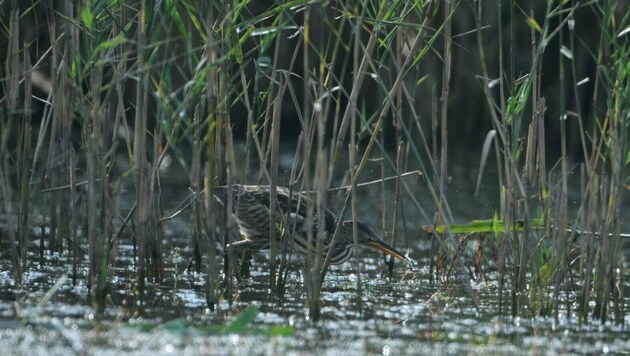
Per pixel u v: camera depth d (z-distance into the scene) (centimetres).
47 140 2111
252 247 1408
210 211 1151
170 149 2447
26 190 1339
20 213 1340
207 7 1145
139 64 1154
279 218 1423
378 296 1288
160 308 1139
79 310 1099
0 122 1387
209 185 1151
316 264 1115
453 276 1434
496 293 1338
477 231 1296
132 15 1451
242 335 998
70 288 1231
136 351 912
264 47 1160
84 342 933
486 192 2220
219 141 1326
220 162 1334
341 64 2353
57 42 1312
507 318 1173
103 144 1348
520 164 2255
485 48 2362
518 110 1195
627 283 1420
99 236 1171
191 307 1155
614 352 1008
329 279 1411
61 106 1363
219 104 1141
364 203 2061
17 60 1284
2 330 972
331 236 1459
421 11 1205
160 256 1310
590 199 1170
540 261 1239
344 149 2530
